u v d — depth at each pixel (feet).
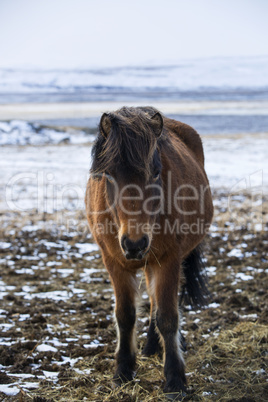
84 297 21.43
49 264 26.50
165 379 13.34
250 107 152.05
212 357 15.20
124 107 13.01
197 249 17.56
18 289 22.35
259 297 20.86
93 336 16.96
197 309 18.10
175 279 13.44
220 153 72.64
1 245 30.01
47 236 32.24
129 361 13.91
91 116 128.26
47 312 19.48
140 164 11.39
